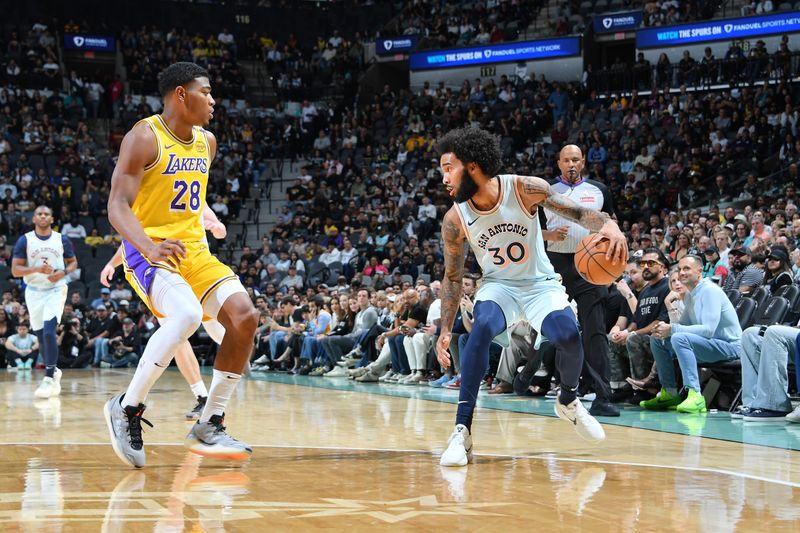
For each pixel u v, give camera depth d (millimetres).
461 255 4406
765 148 16453
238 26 27984
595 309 6367
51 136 21719
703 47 21125
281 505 2945
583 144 18547
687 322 7031
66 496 3125
